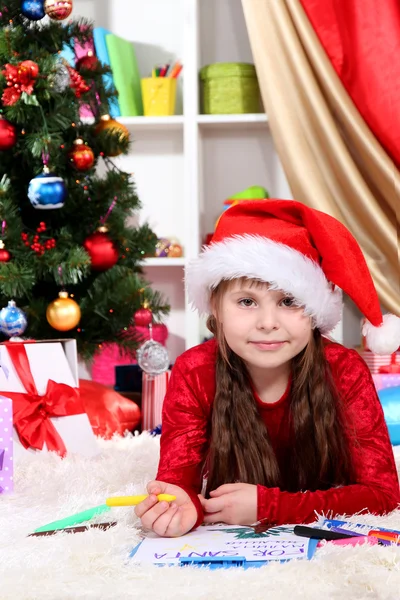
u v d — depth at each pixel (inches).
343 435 43.9
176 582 31.6
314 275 40.8
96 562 34.4
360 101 102.6
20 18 86.1
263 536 37.5
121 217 89.4
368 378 45.3
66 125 81.7
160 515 38.3
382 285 102.7
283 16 104.1
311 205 103.7
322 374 44.1
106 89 95.0
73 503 46.8
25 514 45.2
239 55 118.9
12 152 84.8
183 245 120.9
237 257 39.9
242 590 30.3
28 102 77.7
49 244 81.3
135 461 59.2
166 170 121.0
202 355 46.3
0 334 84.5
